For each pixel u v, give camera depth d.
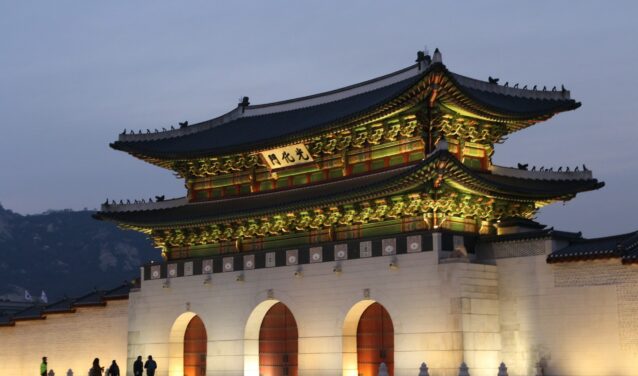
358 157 69.00
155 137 85.50
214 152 75.44
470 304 59.53
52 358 88.44
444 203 61.81
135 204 83.38
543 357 58.69
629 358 54.62
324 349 65.75
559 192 66.75
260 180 76.69
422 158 64.12
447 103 62.34
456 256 59.78
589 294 57.00
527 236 60.53
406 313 61.59
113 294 85.12
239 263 73.00
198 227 76.38
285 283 69.19
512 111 65.25
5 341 92.56
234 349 72.06
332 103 80.75
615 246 56.56
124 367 82.44
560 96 71.25
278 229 71.44
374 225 65.62
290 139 69.75
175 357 77.12
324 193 68.06
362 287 64.25
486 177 66.44
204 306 74.88
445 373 58.88
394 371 61.62
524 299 60.25
